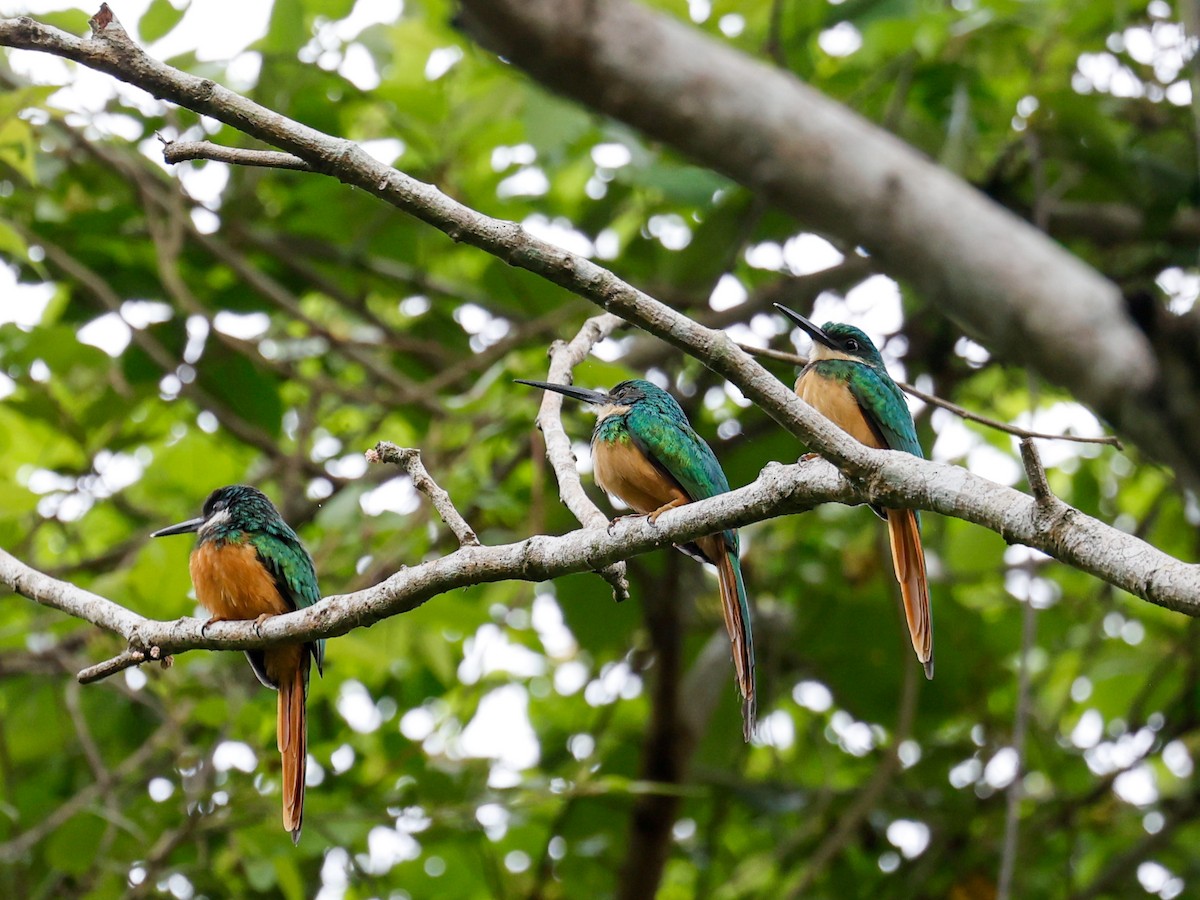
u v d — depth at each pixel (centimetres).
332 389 1153
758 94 445
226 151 497
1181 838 1437
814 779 1459
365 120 1285
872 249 441
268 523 878
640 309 478
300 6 1119
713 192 1113
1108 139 1079
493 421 1069
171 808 1133
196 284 1263
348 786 1205
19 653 1128
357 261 1284
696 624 1364
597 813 1306
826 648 1318
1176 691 1384
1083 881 1397
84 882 1056
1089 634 1366
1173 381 396
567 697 1434
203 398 1192
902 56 1130
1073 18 1088
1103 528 393
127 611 650
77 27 1056
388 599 573
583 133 1141
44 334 1141
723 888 1336
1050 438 608
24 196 1195
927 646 726
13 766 1210
